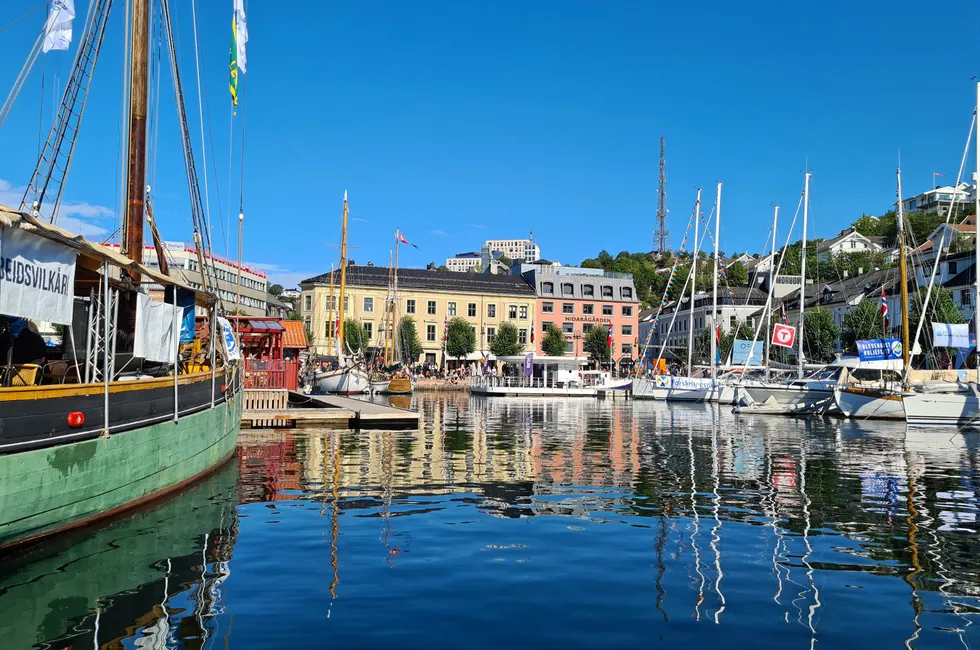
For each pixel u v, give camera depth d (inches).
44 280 374.9
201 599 330.0
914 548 434.0
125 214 697.0
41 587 343.6
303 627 296.8
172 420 550.0
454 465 781.9
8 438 355.9
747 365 2160.4
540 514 523.8
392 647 277.3
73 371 487.5
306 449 908.0
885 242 4542.3
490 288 3983.8
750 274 4478.3
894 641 289.7
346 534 454.9
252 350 1713.8
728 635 293.4
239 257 983.0
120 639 283.7
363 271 3870.6
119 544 420.5
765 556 413.1
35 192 649.6
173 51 754.2
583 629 298.4
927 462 847.1
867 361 1550.2
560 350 3855.8
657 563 395.9
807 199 2001.7
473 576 368.5
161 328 525.0
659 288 5782.5
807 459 871.1
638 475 725.3
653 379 2426.2
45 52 639.1
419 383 3432.6
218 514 506.9
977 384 1352.1
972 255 2445.9
